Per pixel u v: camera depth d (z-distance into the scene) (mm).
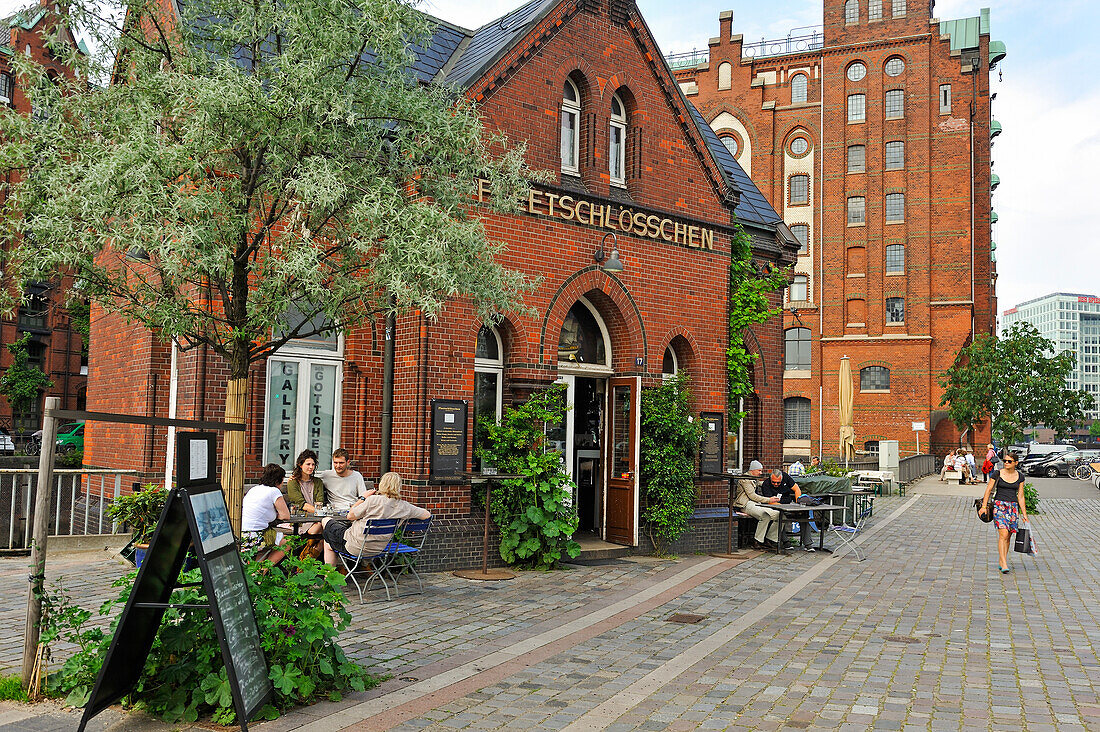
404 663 6984
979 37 49031
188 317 6828
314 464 10391
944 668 7160
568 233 12688
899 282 46594
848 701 6215
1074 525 20797
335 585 6094
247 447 10453
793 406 48312
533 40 12367
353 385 11508
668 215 14062
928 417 45375
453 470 11383
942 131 46500
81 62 7371
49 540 11062
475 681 6551
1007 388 33031
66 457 27766
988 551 15359
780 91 49625
